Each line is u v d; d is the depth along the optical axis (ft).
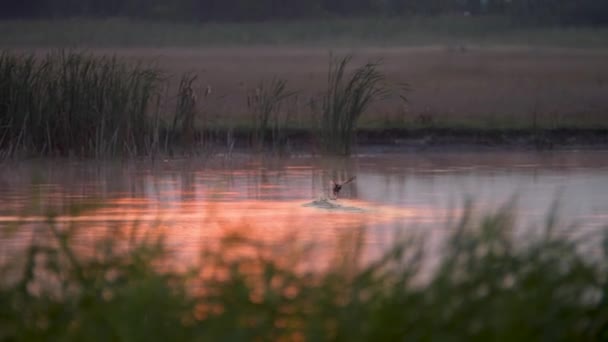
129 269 88.07
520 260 86.74
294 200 191.21
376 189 205.87
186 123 265.95
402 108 331.16
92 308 82.23
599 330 86.38
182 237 147.13
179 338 77.71
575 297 84.43
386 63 504.43
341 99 272.72
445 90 389.19
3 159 249.14
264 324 78.89
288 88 386.73
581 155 269.64
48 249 92.99
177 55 557.74
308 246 95.50
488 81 422.00
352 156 268.82
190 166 245.24
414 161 256.93
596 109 337.72
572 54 572.10
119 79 259.19
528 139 287.48
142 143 260.42
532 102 354.54
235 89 384.06
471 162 254.47
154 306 79.41
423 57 547.90
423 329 76.59
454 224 157.69
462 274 83.41
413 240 102.37
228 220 165.37
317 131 272.92
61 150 257.75
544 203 186.60
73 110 256.32
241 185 212.84
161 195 197.98
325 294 80.43
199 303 81.87
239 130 282.36
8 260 103.60
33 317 83.87
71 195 197.36
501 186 210.38
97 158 253.65
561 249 90.12
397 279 84.28
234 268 85.10
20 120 253.85
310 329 77.05
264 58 539.70
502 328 76.54
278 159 260.83
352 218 168.35
